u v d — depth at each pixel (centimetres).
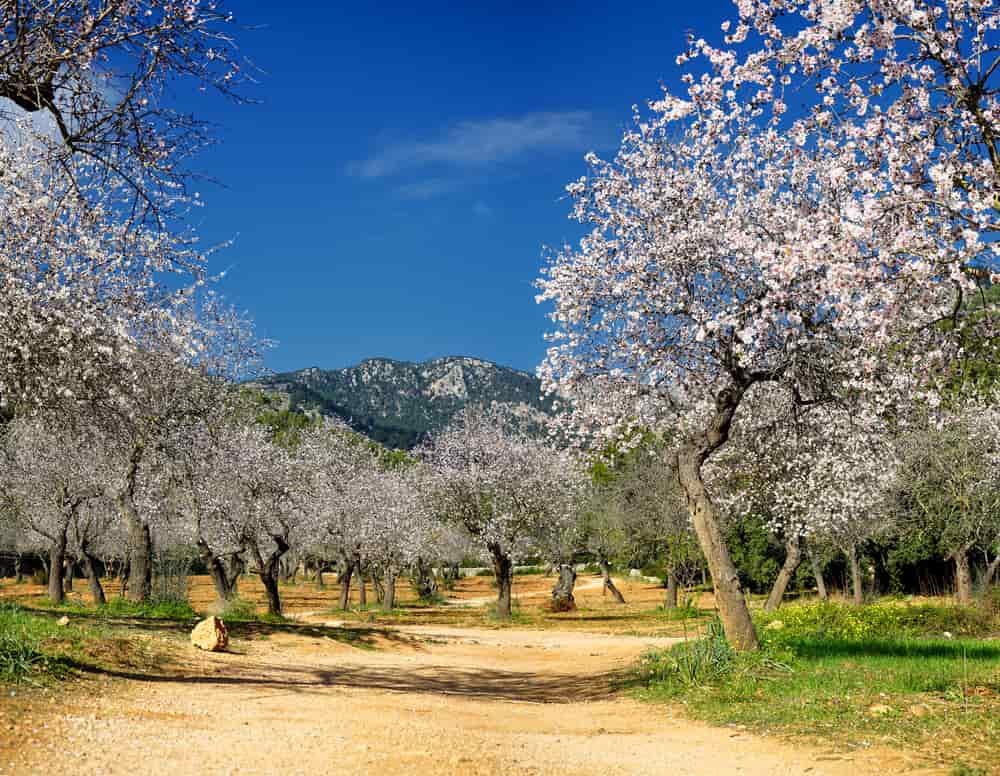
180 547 3928
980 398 2914
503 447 3853
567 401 1619
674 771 706
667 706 1114
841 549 3506
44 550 4803
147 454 2445
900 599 3606
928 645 1553
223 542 3145
